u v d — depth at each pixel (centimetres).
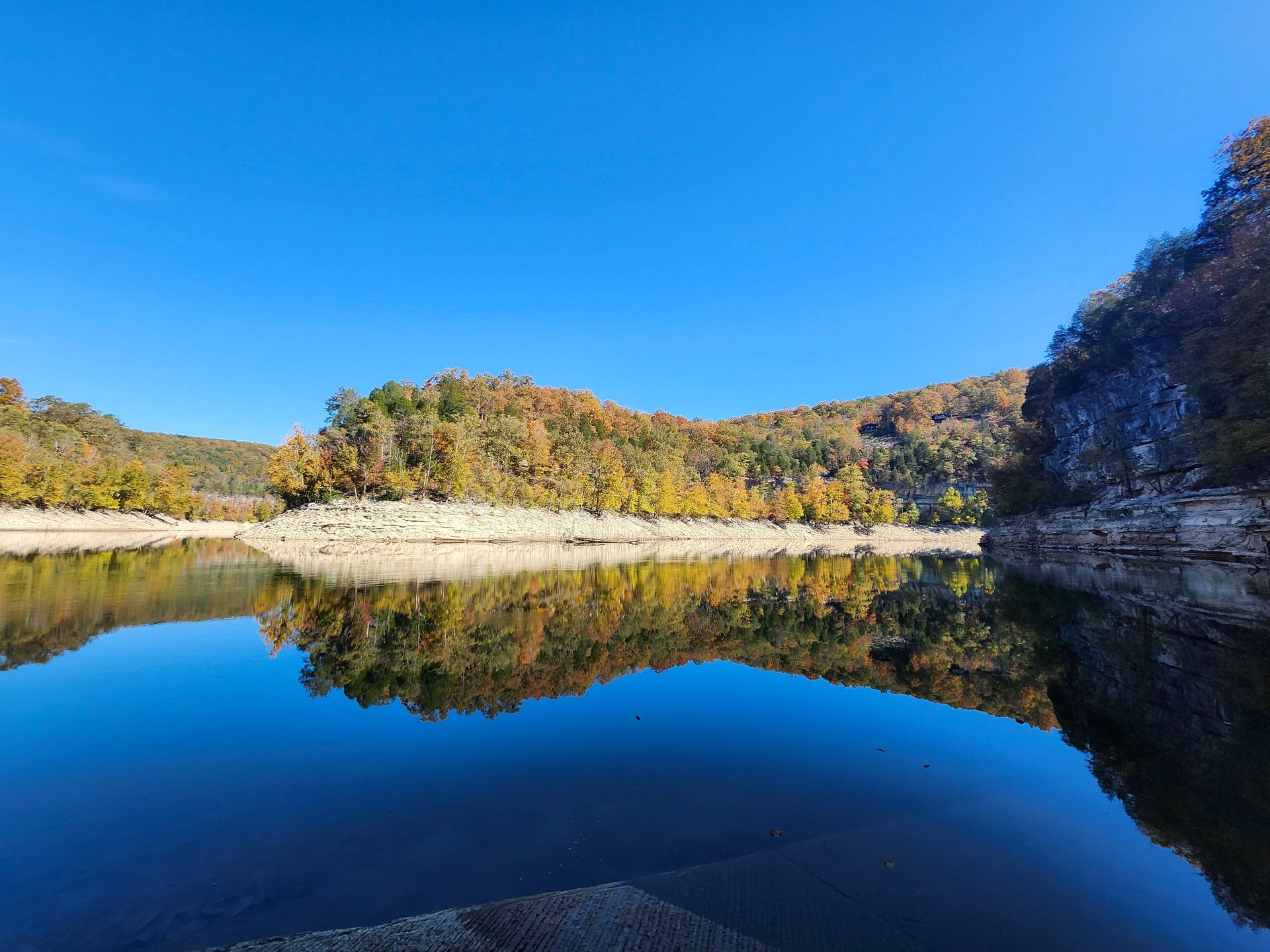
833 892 431
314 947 355
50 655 1210
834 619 1855
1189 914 409
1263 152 3100
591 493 9031
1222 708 909
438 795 614
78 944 371
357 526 6134
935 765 704
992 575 3534
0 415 8238
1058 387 6238
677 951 354
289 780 648
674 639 1519
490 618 1783
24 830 526
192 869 466
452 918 390
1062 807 590
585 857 487
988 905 417
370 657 1254
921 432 18375
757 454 15075
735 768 693
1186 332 4306
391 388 8506
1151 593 2284
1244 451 2620
